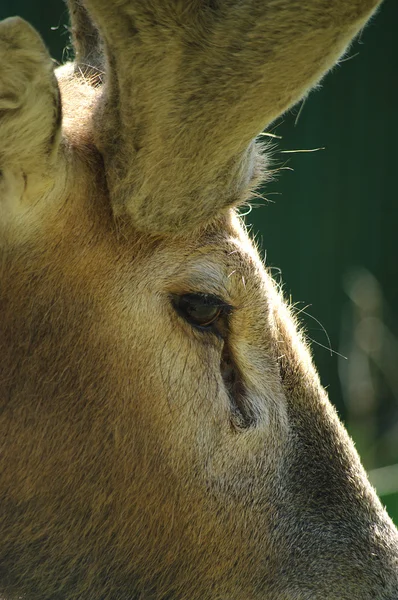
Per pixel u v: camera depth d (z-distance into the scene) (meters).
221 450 7.46
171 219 6.96
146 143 6.69
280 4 6.12
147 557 7.50
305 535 7.71
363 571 7.77
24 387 7.23
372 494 8.09
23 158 6.72
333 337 23.11
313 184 23.11
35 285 7.15
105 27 6.33
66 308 7.17
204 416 7.38
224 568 7.59
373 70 23.55
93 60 8.17
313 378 8.01
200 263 7.28
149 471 7.36
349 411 18.38
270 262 22.81
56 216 7.05
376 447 18.05
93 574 7.52
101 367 7.22
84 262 7.14
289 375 7.83
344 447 8.05
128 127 6.69
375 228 23.81
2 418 7.24
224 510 7.52
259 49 6.27
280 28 6.19
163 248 7.21
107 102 6.82
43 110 6.49
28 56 6.27
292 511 7.70
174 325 7.27
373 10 6.21
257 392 7.61
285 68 6.32
